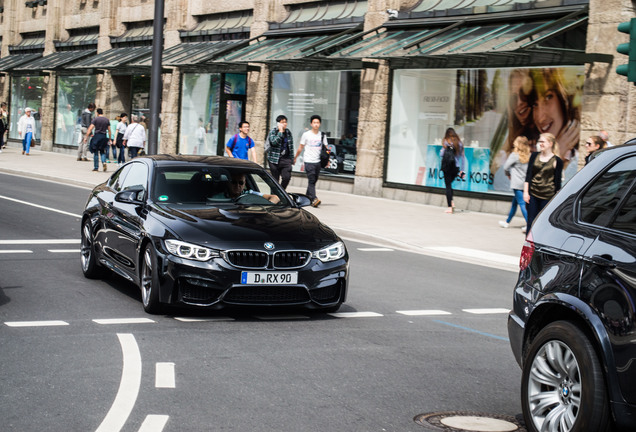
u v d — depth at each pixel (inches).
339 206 853.2
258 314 364.8
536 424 205.8
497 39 817.5
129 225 382.3
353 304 397.7
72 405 230.1
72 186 1003.9
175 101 1350.9
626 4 718.5
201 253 338.3
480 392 257.3
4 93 1897.1
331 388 255.3
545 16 800.3
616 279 188.4
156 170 400.2
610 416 187.9
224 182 398.9
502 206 828.0
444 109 894.4
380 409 235.8
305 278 346.3
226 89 1264.8
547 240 216.2
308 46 1026.7
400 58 875.4
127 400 235.8
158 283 344.2
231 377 263.4
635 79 403.9
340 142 1027.9
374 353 302.0
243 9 1257.4
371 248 608.7
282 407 234.4
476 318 378.0
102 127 1194.0
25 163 1300.4
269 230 353.7
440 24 910.4
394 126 956.6
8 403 230.4
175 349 296.7
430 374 276.2
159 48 869.8
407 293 434.3
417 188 922.1
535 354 207.8
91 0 1658.5
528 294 217.0
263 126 1143.6
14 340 302.7
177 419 220.5
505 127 829.2
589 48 740.0
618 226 197.6
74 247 539.8
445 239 649.0
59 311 355.3
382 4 979.9
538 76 796.0
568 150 772.0
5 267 457.7
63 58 1654.8
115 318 345.4
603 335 188.1
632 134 730.8
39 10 1833.2
